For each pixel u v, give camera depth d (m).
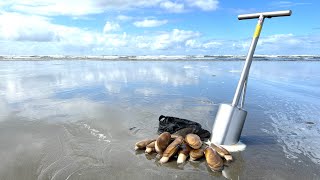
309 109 1.63
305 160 0.92
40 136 1.12
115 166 0.86
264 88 2.49
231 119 0.98
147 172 0.83
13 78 3.03
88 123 1.29
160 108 1.61
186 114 1.47
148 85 2.57
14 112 1.52
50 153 0.95
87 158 0.91
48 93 2.13
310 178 0.81
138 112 1.51
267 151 0.98
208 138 1.06
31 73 3.58
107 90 2.28
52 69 4.22
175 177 0.81
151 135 1.13
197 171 0.84
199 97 1.97
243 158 0.92
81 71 3.92
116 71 3.96
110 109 1.59
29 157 0.93
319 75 3.72
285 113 1.53
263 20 0.98
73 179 0.79
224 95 2.07
